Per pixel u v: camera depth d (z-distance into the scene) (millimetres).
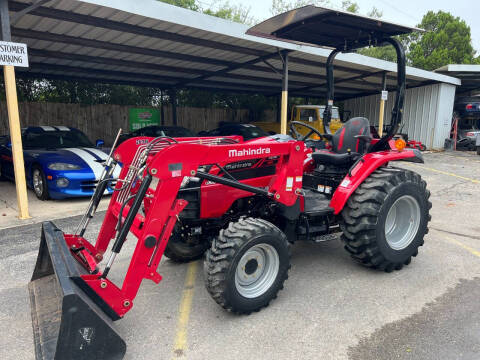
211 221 3412
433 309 3074
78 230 3193
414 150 4188
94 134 14297
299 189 3357
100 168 6566
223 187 3244
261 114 20141
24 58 5262
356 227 3490
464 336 2691
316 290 3420
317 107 13367
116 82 12828
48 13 6016
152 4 6180
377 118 18438
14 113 5305
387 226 3842
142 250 2551
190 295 3357
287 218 3389
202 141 3693
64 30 7148
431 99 16219
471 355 2479
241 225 2918
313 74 12609
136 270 2551
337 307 3115
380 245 3553
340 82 14586
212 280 2771
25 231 5039
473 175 9688
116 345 2242
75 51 8766
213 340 2670
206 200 3166
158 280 2662
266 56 9359
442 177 9383
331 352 2523
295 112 14242
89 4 5719
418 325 2842
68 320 2084
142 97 16625
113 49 8273
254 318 2959
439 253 4309
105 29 7039
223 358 2471
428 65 32594
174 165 2574
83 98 14992
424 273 3777
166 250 3938
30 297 2730
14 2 5781
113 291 2463
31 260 4094
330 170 4309
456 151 16156
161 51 9055
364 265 3943
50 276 3000
